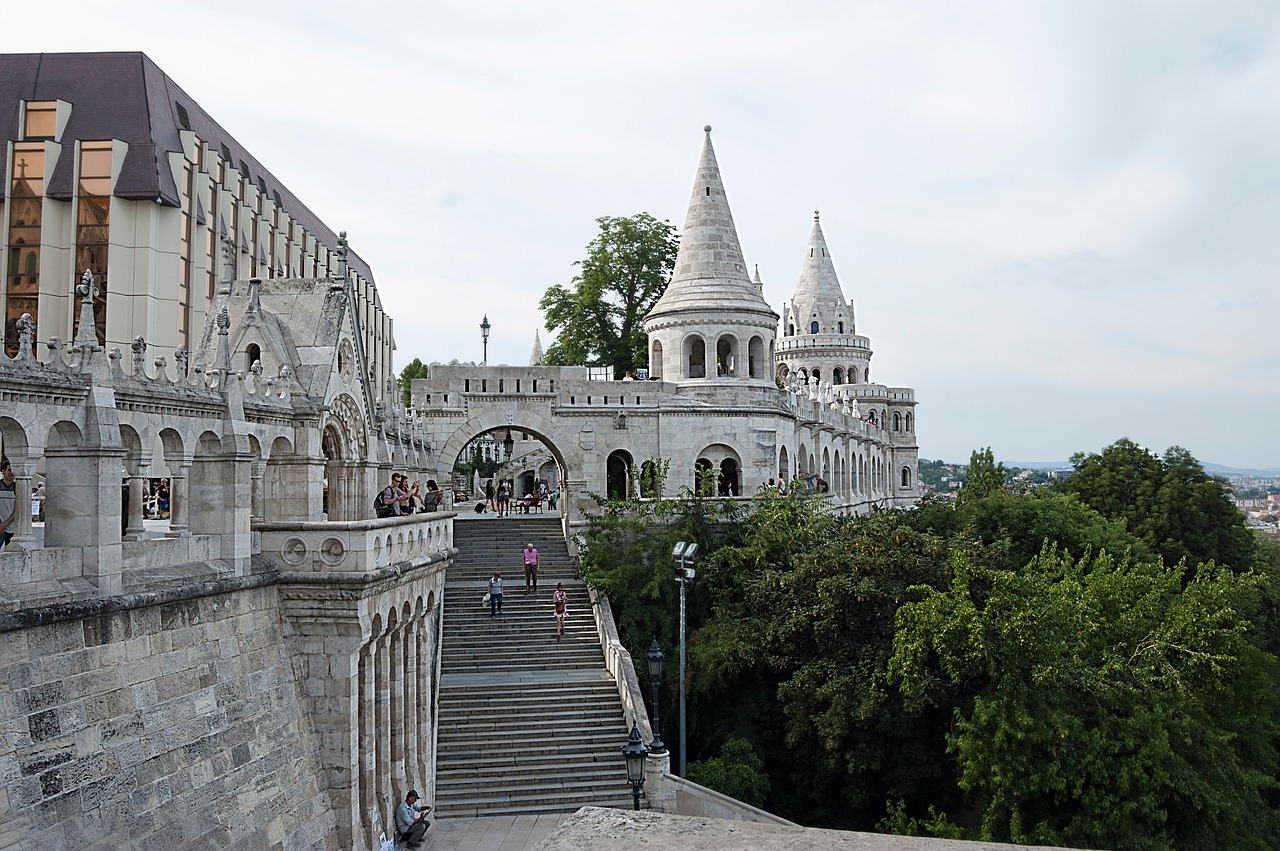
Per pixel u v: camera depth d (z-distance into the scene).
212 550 17.97
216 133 62.81
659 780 29.14
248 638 18.31
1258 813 30.53
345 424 26.94
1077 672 27.20
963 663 28.03
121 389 15.73
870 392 93.44
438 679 33.09
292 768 18.69
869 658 33.09
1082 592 31.95
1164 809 25.69
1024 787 25.62
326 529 19.78
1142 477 59.59
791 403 55.81
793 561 38.34
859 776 32.78
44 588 13.73
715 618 39.34
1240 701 30.58
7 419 13.53
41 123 51.59
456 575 43.78
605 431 50.19
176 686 16.02
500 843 25.77
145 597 15.24
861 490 79.06
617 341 66.00
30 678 13.16
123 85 53.06
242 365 24.75
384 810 22.05
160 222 51.75
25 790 12.83
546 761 30.45
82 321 15.23
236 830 16.70
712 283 52.44
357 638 19.72
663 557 40.97
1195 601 30.53
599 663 36.97
